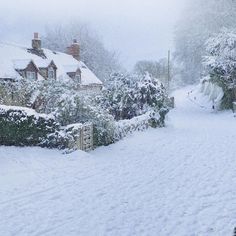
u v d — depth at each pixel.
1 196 9.54
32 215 8.45
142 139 18.53
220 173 12.03
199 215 8.41
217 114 33.56
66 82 18.62
